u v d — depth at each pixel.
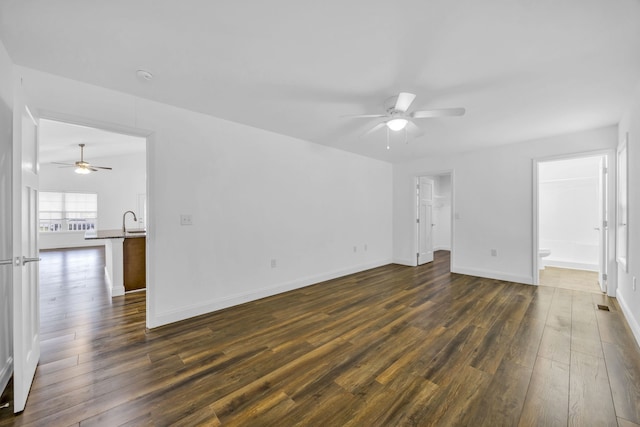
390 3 1.47
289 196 3.92
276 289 3.74
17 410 1.53
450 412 1.55
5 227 1.86
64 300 3.48
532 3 1.46
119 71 2.15
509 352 2.18
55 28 1.64
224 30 1.69
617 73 2.16
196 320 2.85
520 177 4.20
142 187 9.01
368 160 5.25
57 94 2.20
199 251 3.00
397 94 2.51
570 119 3.18
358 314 3.01
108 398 1.68
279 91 2.49
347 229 4.84
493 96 2.57
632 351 2.18
